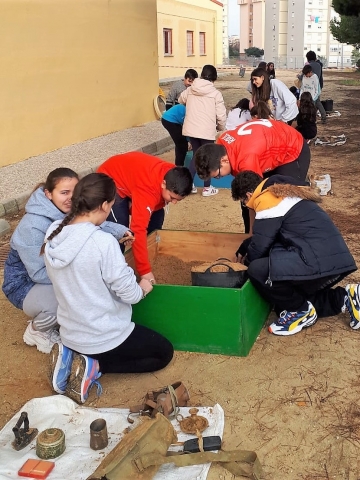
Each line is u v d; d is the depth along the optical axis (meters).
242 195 3.55
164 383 3.17
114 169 3.79
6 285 3.53
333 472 2.46
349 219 5.80
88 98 10.84
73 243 2.79
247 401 2.97
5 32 8.41
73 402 2.93
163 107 14.02
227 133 4.28
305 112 9.69
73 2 10.02
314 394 3.00
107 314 2.96
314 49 67.25
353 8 24.84
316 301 3.71
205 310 3.32
